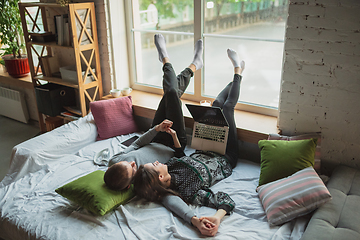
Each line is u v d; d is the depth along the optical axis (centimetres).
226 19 271
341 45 204
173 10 295
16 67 371
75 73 305
